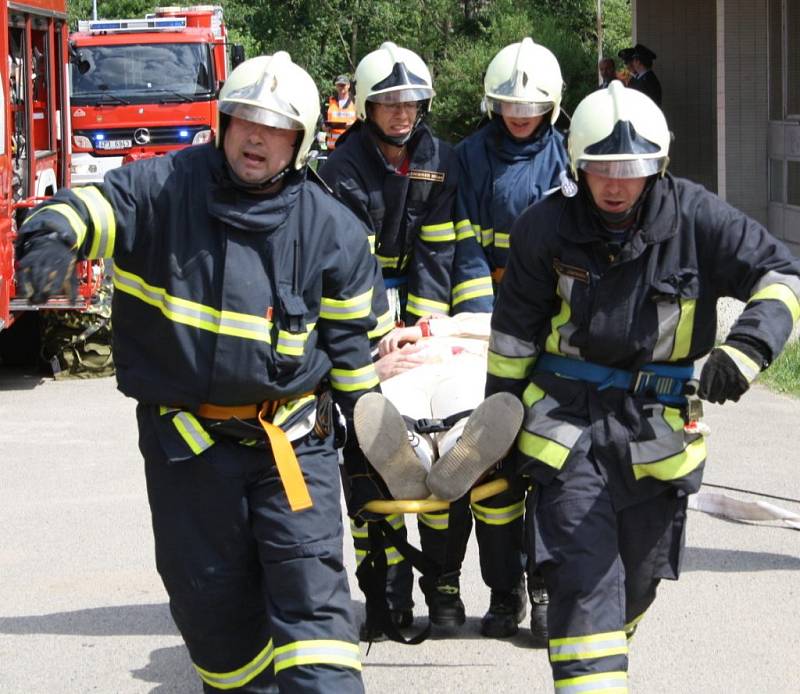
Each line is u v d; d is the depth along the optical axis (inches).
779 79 797.2
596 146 174.9
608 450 183.0
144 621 271.3
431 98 271.4
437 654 248.1
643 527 185.3
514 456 219.6
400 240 277.1
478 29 1716.3
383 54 269.3
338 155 275.6
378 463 208.7
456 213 279.4
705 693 228.7
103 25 989.2
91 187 171.8
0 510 349.4
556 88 273.7
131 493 365.4
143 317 177.2
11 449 418.3
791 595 276.4
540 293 187.2
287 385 177.0
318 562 177.0
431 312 278.8
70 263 163.6
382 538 219.5
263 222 173.3
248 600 184.4
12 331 565.9
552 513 182.9
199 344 174.4
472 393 227.0
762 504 324.2
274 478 177.9
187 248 173.8
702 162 1022.4
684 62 1015.6
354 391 185.3
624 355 183.0
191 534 179.8
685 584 283.7
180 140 964.6
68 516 343.6
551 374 189.8
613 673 174.7
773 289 173.0
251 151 171.6
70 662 249.8
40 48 614.9
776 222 811.4
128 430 444.5
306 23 1904.5
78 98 961.5
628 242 178.9
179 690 235.9
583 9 1648.6
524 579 264.8
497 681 234.8
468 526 218.5
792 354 517.3
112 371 551.2
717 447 400.5
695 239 179.8
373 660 245.1
